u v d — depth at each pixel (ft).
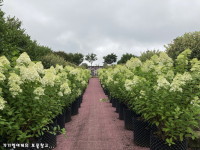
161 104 14.74
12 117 13.15
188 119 13.46
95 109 39.52
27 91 14.43
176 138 13.99
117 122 28.60
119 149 18.42
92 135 22.65
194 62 18.86
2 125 12.12
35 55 62.39
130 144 19.58
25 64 17.04
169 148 14.47
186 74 15.71
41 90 14.60
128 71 25.81
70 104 30.63
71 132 23.90
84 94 65.72
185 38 33.99
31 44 63.31
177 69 19.15
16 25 70.13
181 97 14.84
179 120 13.38
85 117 32.37
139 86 19.34
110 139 21.16
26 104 13.80
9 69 14.58
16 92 13.24
